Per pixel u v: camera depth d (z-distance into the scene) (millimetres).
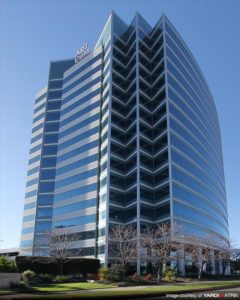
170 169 82812
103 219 80062
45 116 117375
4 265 42312
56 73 123625
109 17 109438
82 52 118375
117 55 103188
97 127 95312
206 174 108500
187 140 96625
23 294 28391
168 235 69875
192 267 79375
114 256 74188
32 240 101375
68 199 93500
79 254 81938
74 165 96625
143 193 83062
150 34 109000
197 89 116812
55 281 46500
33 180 112125
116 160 88000
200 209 95500
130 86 98812
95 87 102250
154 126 93562
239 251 107250
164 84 94250
